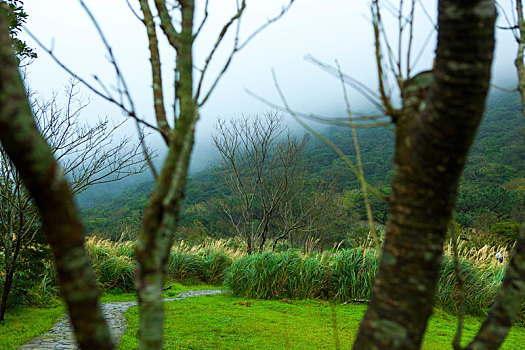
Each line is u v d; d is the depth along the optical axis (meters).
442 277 7.79
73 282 0.72
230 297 8.55
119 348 4.45
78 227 0.72
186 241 18.00
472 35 0.85
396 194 1.10
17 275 6.28
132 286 9.36
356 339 1.15
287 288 8.53
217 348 4.50
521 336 5.96
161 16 1.19
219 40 1.15
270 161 13.79
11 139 0.64
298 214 14.30
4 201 5.61
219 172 14.83
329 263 8.59
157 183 0.89
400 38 1.27
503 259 9.38
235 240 16.44
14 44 4.20
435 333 5.61
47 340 4.94
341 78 1.20
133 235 20.38
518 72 1.44
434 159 0.98
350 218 21.55
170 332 5.21
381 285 1.11
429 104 0.96
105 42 1.12
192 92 0.97
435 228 1.05
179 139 0.91
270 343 4.75
